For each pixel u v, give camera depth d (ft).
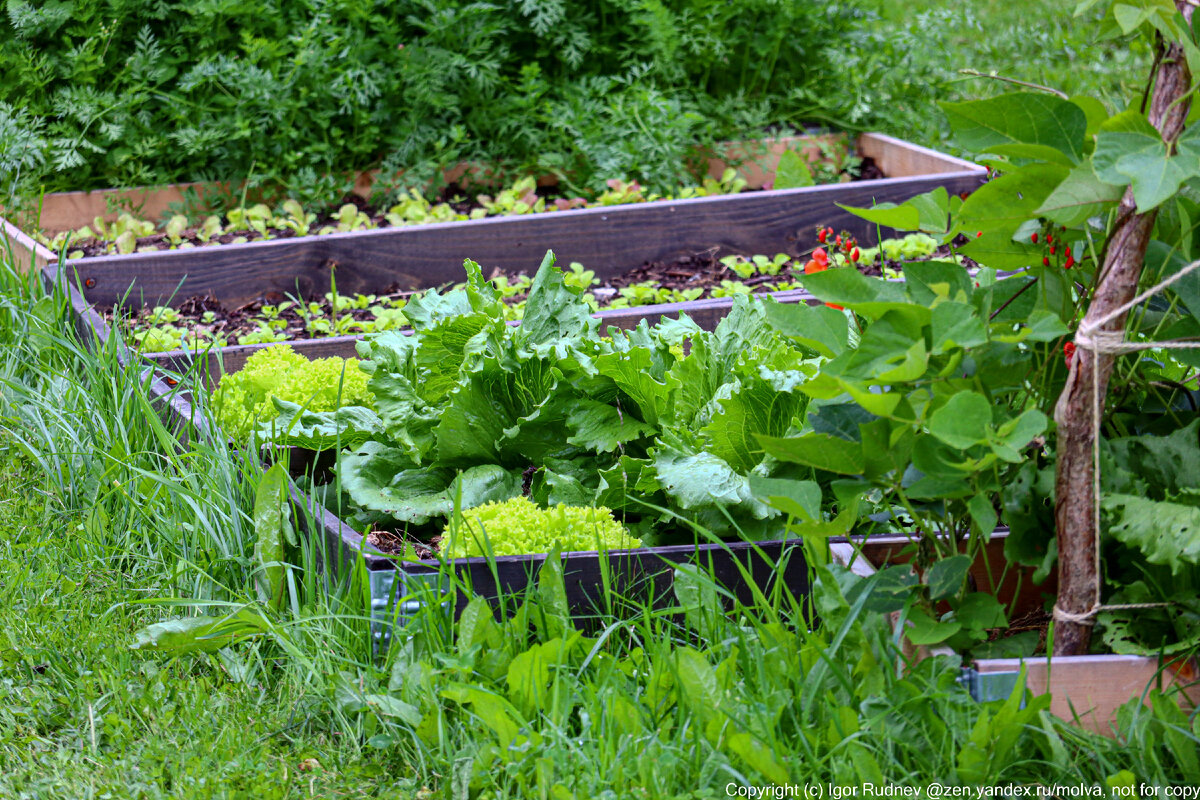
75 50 18.72
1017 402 7.52
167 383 11.90
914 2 31.14
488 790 6.70
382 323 13.66
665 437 8.82
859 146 21.21
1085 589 6.82
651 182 19.19
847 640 6.94
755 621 7.32
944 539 7.47
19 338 12.64
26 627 8.46
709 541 8.59
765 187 20.68
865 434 6.40
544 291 10.09
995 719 6.36
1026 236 7.21
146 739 7.35
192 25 19.10
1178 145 5.98
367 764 7.11
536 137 19.49
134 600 8.97
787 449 6.50
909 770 6.58
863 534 8.79
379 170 19.76
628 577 8.04
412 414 9.52
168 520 9.46
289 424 9.80
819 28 21.84
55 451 10.80
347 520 9.27
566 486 9.07
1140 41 6.91
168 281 15.03
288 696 7.78
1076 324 7.35
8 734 7.41
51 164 18.15
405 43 20.20
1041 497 7.28
